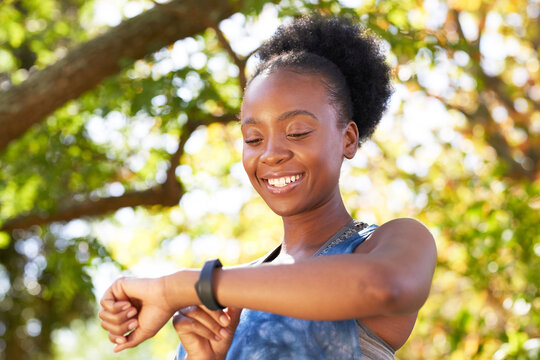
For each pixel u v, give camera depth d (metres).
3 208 7.18
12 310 9.48
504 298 5.31
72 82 5.72
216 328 1.59
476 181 6.32
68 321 9.66
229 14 5.65
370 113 1.90
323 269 1.32
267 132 1.63
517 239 5.09
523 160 7.69
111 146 7.48
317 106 1.63
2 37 7.78
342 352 1.50
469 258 5.49
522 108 7.67
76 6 8.39
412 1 5.93
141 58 5.87
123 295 1.56
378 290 1.29
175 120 6.42
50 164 7.23
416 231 1.48
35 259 9.38
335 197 1.73
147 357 15.49
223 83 6.69
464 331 5.12
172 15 5.77
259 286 1.35
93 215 7.21
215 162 7.90
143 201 6.99
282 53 1.90
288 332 1.53
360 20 4.77
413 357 6.71
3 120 5.64
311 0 4.76
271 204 1.65
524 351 3.85
